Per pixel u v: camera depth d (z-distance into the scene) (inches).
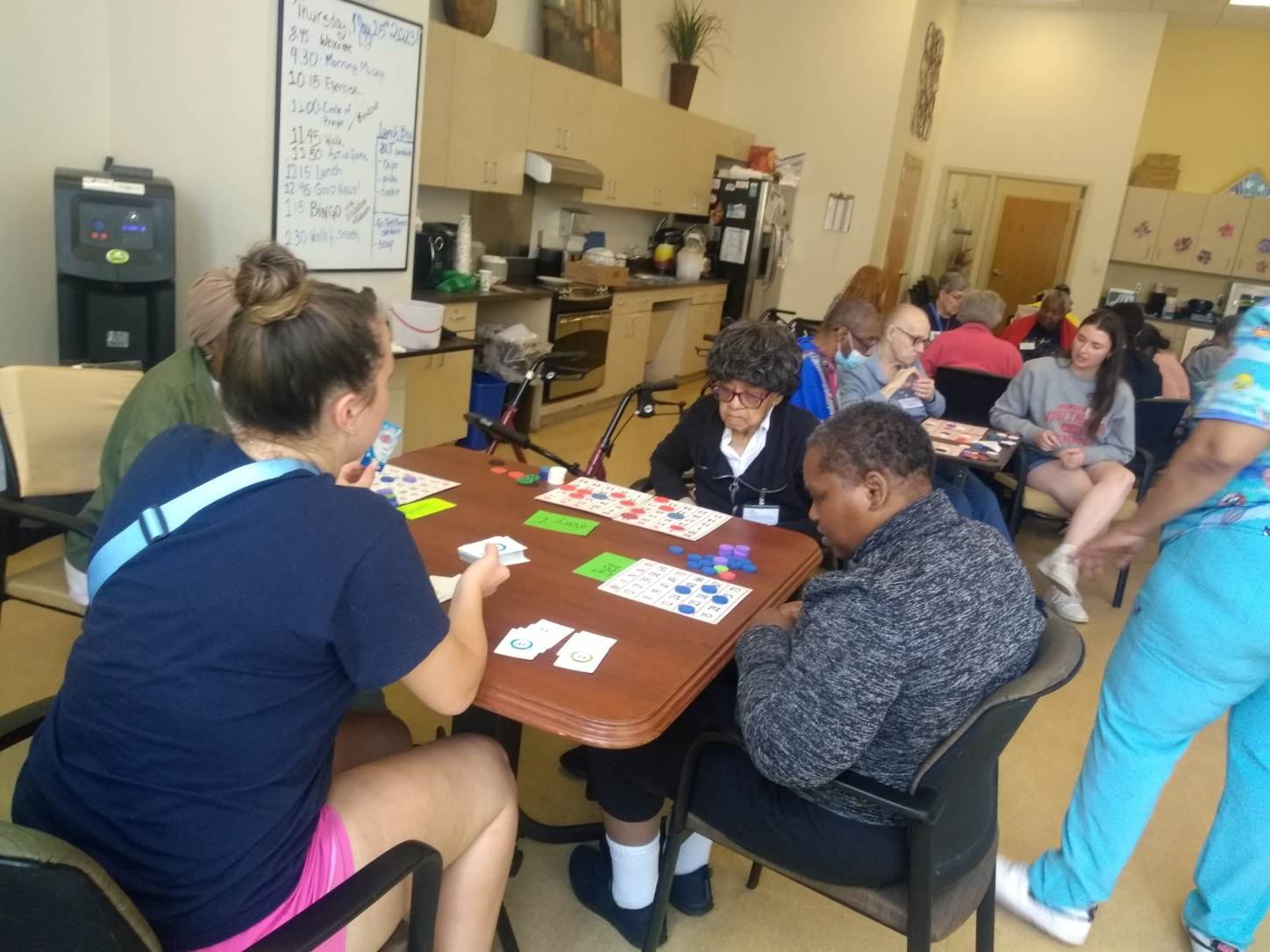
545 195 231.9
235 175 123.1
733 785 55.7
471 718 65.1
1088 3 323.3
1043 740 104.3
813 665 46.3
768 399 85.0
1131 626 67.0
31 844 28.4
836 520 53.2
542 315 206.8
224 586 35.5
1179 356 339.0
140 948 31.9
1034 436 145.8
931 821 46.6
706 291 279.6
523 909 70.1
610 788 63.6
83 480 84.6
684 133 264.7
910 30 289.6
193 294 68.6
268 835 37.8
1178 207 342.6
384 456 80.0
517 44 212.4
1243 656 60.6
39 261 122.6
